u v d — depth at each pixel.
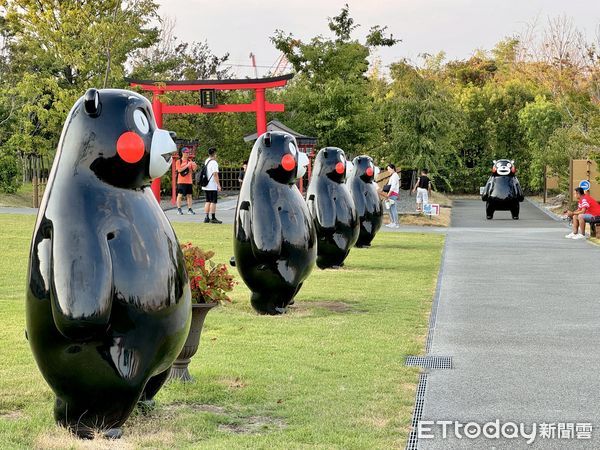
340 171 15.97
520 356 9.12
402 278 15.18
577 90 45.59
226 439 6.20
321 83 45.16
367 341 9.66
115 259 5.86
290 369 8.27
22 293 12.86
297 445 6.05
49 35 32.09
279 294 11.27
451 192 54.56
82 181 5.96
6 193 34.62
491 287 14.21
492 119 53.78
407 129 41.78
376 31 50.56
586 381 8.09
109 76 33.72
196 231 22.47
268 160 11.10
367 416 6.83
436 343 9.73
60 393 6.11
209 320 10.88
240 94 46.22
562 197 42.78
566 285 14.50
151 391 6.79
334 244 16.02
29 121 33.28
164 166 6.16
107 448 5.92
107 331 5.88
